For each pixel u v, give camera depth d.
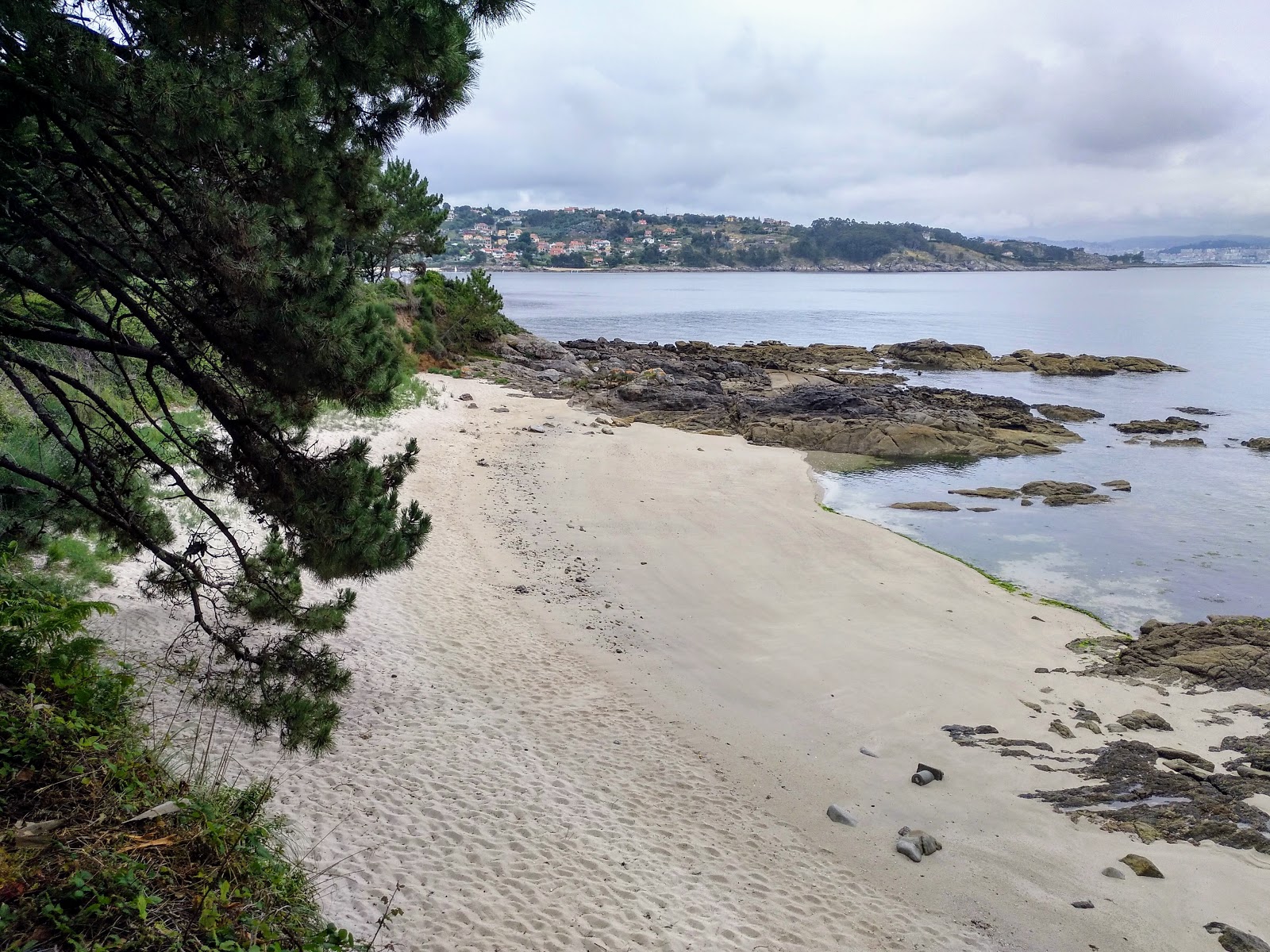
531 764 10.77
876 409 38.38
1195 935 8.73
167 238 6.72
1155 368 60.00
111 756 5.51
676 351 62.81
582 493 25.28
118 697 6.25
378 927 5.97
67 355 12.16
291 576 9.23
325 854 7.97
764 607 17.70
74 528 9.98
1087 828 10.52
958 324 102.44
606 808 9.97
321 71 6.69
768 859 9.44
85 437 7.77
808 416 37.75
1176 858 9.95
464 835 8.80
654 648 15.36
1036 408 44.88
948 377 58.03
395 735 10.91
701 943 7.54
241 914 4.56
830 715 13.30
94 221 6.95
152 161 6.78
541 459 28.91
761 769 11.64
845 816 10.48
